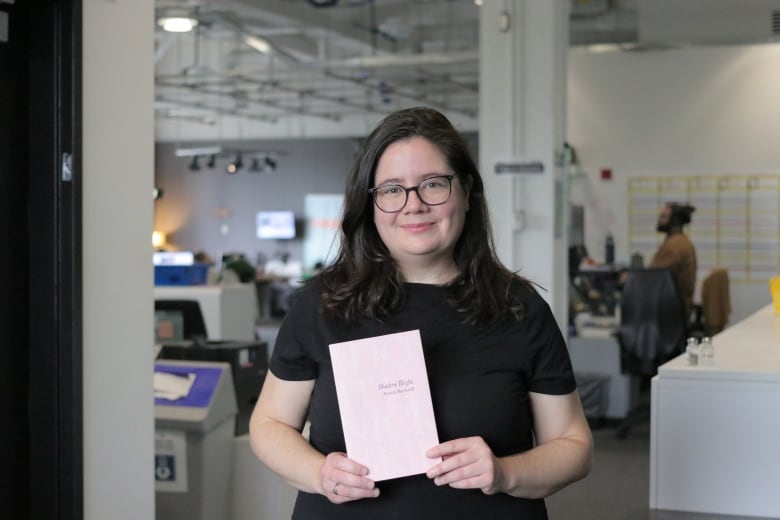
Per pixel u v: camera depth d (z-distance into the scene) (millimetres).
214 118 19281
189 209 19625
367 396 1512
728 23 7383
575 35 8117
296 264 18859
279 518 3494
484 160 6055
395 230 1589
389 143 1602
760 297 9180
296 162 18859
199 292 7305
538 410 1640
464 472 1453
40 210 2760
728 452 3008
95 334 2836
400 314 1602
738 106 9172
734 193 9203
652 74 9383
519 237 6008
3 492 2713
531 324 1602
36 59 2752
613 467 5234
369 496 1486
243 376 4148
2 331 2693
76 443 2768
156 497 3445
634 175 9461
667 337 5676
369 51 13594
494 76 6027
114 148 2893
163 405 3418
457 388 1561
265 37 12641
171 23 8578
